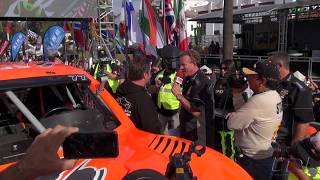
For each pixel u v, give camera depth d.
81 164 2.46
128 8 9.28
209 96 4.32
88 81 3.16
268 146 3.35
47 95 3.21
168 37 8.70
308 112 3.76
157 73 5.77
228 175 2.72
